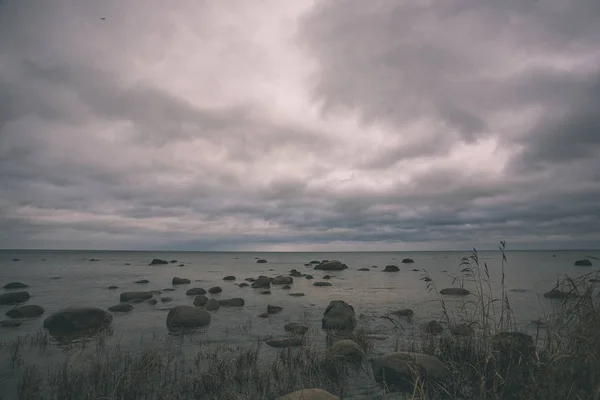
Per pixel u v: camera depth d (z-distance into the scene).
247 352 10.10
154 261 67.31
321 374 8.14
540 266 51.44
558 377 4.71
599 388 4.06
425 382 7.14
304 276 40.03
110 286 28.39
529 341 6.93
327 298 22.98
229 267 60.59
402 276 39.56
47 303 21.22
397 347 10.15
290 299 22.70
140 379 7.64
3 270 48.69
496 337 7.16
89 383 7.63
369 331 12.97
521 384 5.62
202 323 14.83
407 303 20.19
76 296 24.06
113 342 11.97
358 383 7.75
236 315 17.27
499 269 44.69
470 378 6.88
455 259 89.06
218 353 10.46
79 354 10.34
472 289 25.34
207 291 26.73
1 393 7.53
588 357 4.69
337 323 13.58
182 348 11.14
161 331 13.71
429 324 12.73
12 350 10.82
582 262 48.06
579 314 5.48
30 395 7.06
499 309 15.82
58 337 12.67
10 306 20.27
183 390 7.39
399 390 7.21
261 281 30.22
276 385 7.64
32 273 43.78
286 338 12.05
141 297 22.25
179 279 32.19
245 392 7.22
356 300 21.75
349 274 43.38
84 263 70.50
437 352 8.84
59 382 7.61
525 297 20.59
